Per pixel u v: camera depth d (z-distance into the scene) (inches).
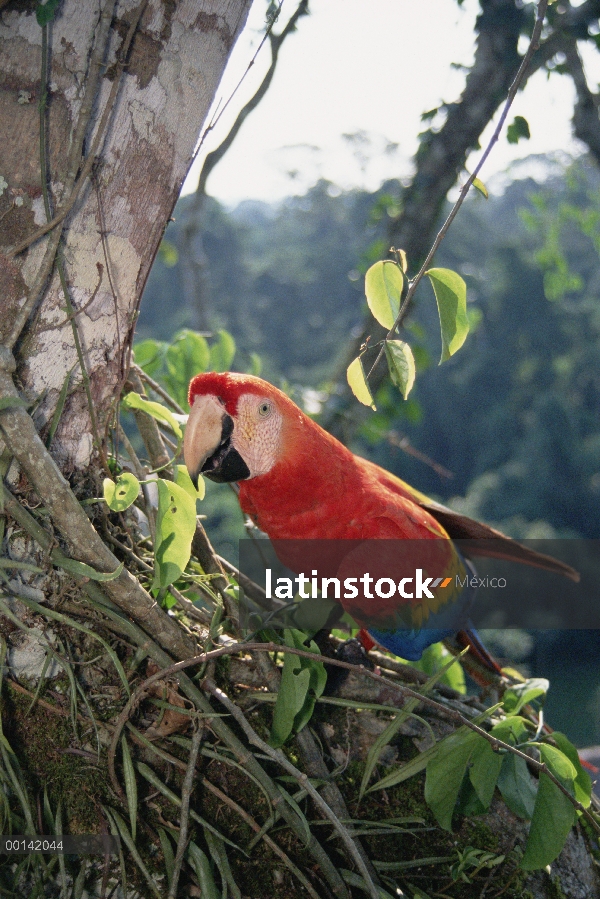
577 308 1255.5
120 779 65.9
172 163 64.9
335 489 86.2
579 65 139.9
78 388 64.7
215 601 75.4
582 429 1162.6
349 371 71.2
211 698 68.3
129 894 64.0
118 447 73.4
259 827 66.1
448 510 103.2
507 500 1141.7
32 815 64.8
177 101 63.6
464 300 68.6
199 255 191.0
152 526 76.0
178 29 62.2
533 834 65.8
